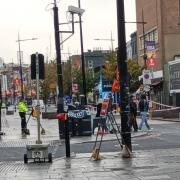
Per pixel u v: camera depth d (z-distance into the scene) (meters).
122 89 17.80
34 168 15.57
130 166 14.88
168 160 16.03
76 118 28.48
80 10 24.38
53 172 14.43
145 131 30.77
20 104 31.66
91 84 82.00
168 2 64.12
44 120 50.03
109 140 25.34
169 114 46.97
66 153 18.41
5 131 34.81
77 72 82.31
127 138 17.66
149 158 16.75
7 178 13.48
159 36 64.69
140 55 72.94
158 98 63.69
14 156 20.38
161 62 63.91
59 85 23.42
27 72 109.25
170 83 59.66
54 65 80.06
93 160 16.89
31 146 17.16
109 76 66.06
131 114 30.44
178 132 29.86
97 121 29.33
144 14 71.00
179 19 64.19
